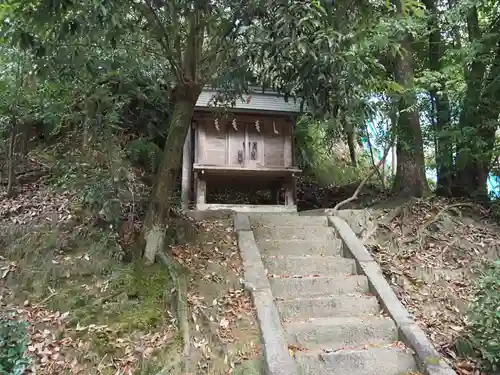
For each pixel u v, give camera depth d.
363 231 5.98
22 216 5.36
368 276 4.78
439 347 3.87
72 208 5.38
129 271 4.36
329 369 3.53
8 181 6.19
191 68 4.63
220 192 8.80
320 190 9.73
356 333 3.97
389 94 6.61
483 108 6.73
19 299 3.96
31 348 3.36
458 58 6.71
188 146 7.61
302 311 4.27
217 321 3.88
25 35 3.58
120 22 3.60
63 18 3.55
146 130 7.91
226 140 7.32
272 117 7.42
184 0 3.82
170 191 4.88
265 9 3.56
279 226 5.78
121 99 6.55
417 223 6.17
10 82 5.67
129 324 3.75
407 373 3.58
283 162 7.42
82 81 5.23
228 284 4.44
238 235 5.34
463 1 6.34
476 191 6.98
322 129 9.37
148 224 4.71
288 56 3.80
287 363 3.36
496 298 3.48
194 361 3.43
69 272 4.31
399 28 5.65
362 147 10.38
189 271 4.54
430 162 8.59
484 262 5.36
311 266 4.95
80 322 3.72
